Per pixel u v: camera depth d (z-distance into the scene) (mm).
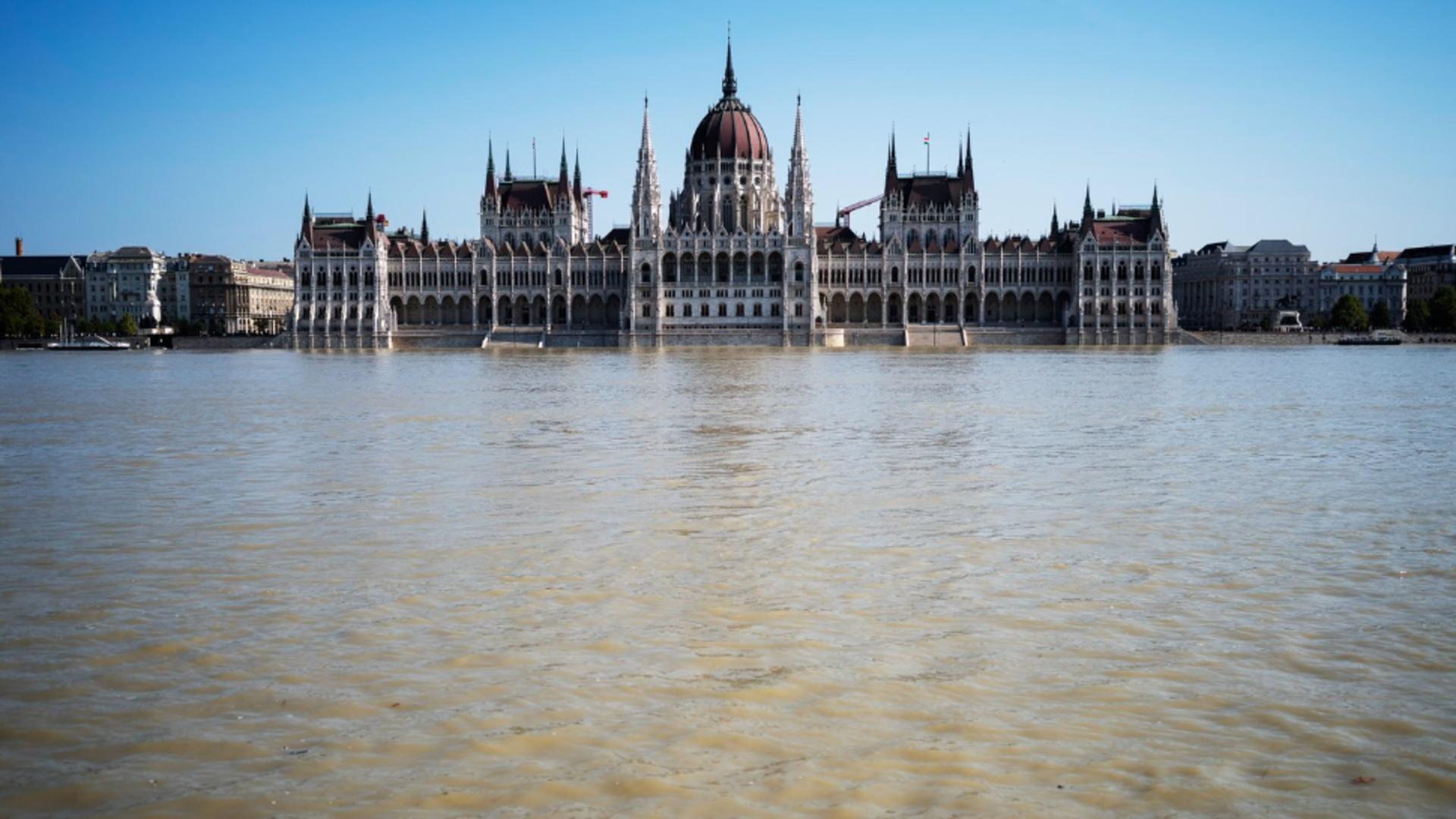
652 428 74438
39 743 22141
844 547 37656
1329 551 37094
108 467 56812
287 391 115500
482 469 55344
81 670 25891
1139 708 23766
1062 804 19828
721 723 23016
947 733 22578
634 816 19406
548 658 26641
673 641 27859
